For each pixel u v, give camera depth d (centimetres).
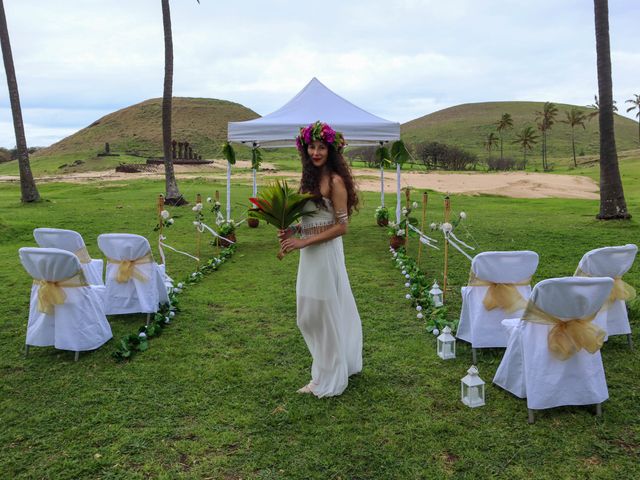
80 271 443
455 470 292
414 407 361
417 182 2838
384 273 741
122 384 403
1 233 1070
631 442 316
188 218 1334
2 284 704
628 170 3603
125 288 542
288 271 767
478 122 10575
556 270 741
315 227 363
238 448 316
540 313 336
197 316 562
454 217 1335
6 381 412
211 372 421
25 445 324
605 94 1107
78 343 450
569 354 335
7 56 1570
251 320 548
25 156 1625
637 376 403
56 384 405
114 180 2767
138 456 310
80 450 317
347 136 973
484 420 344
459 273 737
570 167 5812
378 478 287
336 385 374
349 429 334
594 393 341
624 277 673
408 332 506
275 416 351
